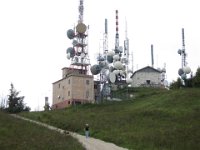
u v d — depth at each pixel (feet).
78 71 304.09
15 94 282.97
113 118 194.39
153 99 243.40
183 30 363.76
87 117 204.03
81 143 127.24
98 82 298.15
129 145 136.56
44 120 201.05
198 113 187.62
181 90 250.78
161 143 132.67
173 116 186.80
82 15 310.24
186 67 317.83
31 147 103.45
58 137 131.44
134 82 376.89
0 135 118.32
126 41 386.32
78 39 305.32
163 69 394.93
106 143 141.18
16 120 163.02
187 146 125.29
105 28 342.64
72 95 280.51
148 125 169.89
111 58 313.32
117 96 296.51
